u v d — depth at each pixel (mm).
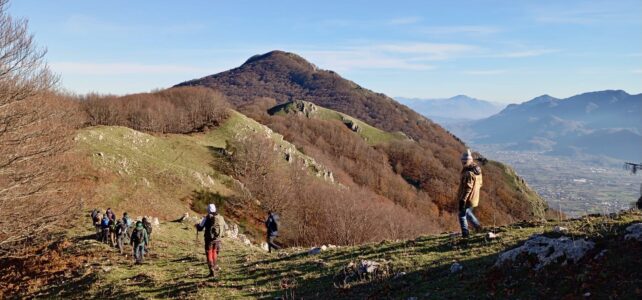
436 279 10656
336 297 11344
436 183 147750
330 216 65750
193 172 67438
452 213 127188
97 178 51719
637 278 7453
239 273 15961
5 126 25641
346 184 117312
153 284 16562
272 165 85312
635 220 10734
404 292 10289
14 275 23734
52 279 21469
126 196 52062
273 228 23469
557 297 7895
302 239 65188
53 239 29531
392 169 159250
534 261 9312
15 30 26047
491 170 148750
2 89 25797
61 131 35062
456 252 12508
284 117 193750
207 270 17625
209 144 91500
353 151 164250
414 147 178625
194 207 59781
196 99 121000
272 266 16078
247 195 71375
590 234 9797
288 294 12500
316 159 130500
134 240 22016
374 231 65000
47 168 31500
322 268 14250
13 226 28531
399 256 13273
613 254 8406
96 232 30156
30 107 28609
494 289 9008
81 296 17219
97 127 68688
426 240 15281
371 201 83312
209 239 16453
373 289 11125
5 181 27219
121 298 15547
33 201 30656
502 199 125562
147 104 122875
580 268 8445
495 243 12398
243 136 107625
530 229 13555
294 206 70375
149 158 65062
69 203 34438
